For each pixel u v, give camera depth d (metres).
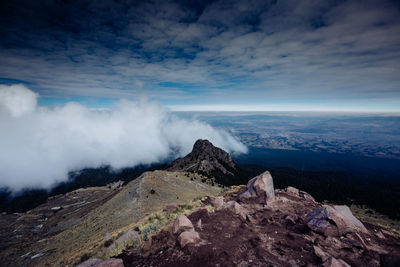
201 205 17.16
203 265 7.79
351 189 165.50
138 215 59.00
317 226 10.38
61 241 63.94
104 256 9.73
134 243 10.34
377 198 142.00
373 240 9.74
